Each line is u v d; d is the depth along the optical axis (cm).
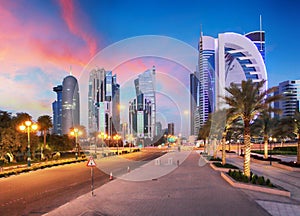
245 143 1984
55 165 3378
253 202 1275
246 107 1992
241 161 3950
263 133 3888
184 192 1544
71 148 5553
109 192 1574
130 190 1631
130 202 1309
